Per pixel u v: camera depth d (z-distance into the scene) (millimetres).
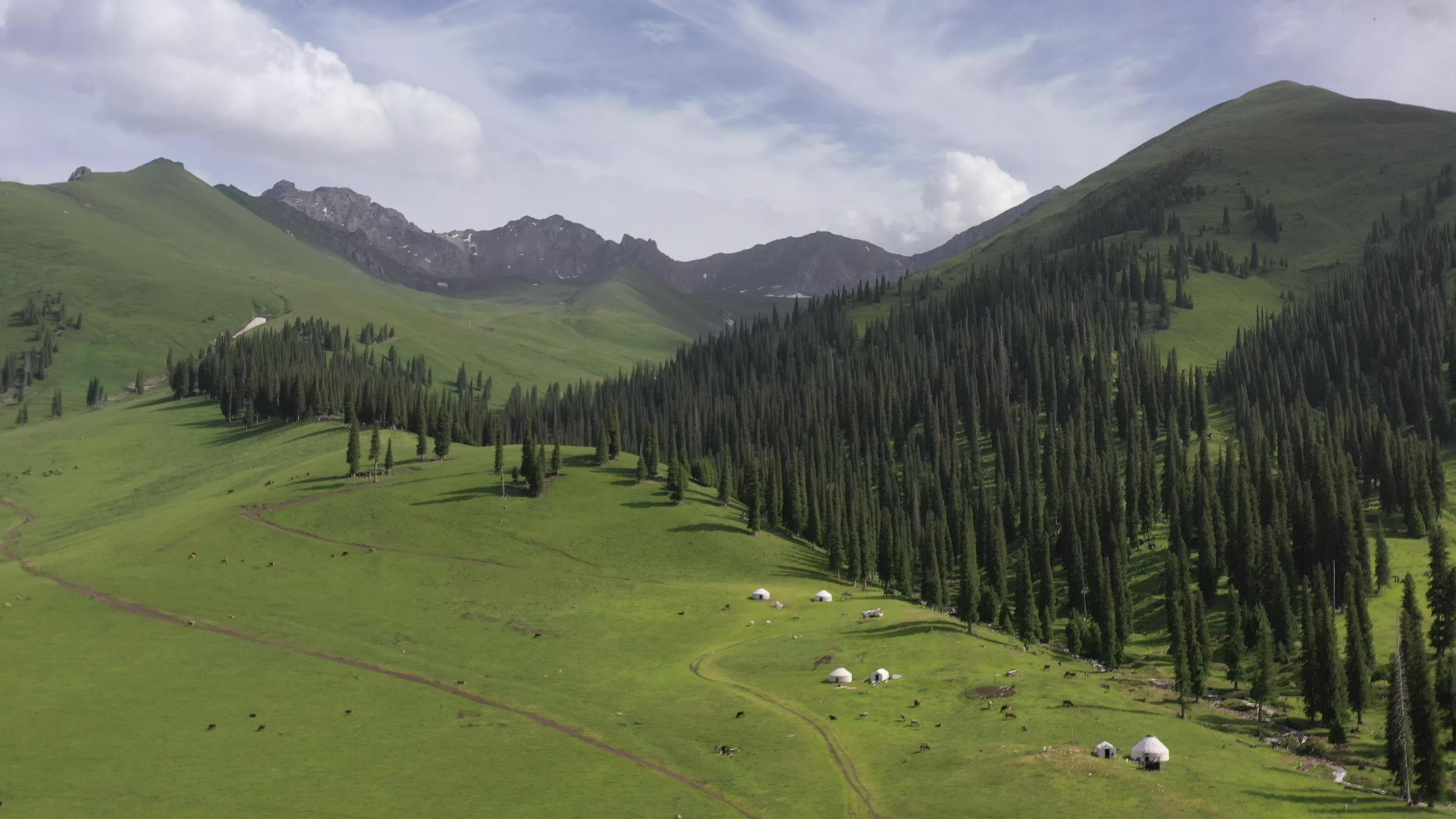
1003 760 77750
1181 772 75438
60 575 139250
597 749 84312
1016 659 112375
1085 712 91625
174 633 113750
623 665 112688
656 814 70438
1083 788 71250
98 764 76688
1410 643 81875
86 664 101062
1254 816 67375
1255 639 129250
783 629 126438
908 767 78375
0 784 72000
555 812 70625
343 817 68875
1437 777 75312
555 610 136000
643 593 145375
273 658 107125
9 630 111625
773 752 83312
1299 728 100500
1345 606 139500
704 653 117562
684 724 91375
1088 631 134625
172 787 72938
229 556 152000
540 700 97812
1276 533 152000
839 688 100250
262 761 79000
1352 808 70875
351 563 151875
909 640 116688
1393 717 78938
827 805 71812
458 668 108625
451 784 75812
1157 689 113625
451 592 142125
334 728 87625
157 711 89062
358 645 114375
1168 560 154000
